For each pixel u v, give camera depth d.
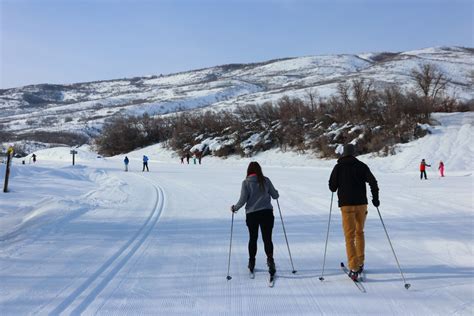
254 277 6.02
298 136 54.06
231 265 6.67
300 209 12.73
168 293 5.34
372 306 4.77
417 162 36.25
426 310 4.61
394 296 5.09
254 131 60.56
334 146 47.31
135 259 7.04
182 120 78.50
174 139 74.69
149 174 32.53
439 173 30.66
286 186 20.50
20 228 9.74
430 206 12.80
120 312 4.70
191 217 11.57
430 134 41.19
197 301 5.05
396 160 38.41
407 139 42.31
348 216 5.85
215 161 59.69
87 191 18.75
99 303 4.98
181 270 6.39
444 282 5.54
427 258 6.76
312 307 4.80
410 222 10.09
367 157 42.03
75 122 192.50
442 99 56.00
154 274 6.18
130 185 22.12
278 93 158.50
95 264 6.70
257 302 5.00
